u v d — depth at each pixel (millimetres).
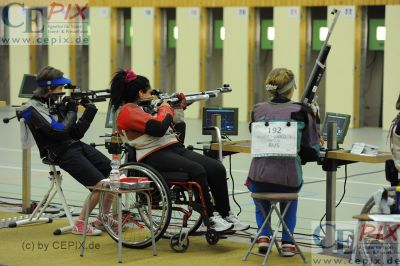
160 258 8047
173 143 8828
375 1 21250
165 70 24969
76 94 9422
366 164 15703
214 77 25000
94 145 9617
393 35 21047
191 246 8625
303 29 22391
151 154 8656
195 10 23875
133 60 25047
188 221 9789
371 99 23047
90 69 25578
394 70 21078
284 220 8156
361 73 22094
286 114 7875
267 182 7934
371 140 18953
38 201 11234
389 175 7543
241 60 23406
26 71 26406
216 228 8383
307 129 7910
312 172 14617
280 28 22656
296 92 22500
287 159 7898
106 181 8070
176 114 9180
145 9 24656
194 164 8492
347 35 21797
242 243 8789
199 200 8523
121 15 25438
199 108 24219
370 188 12734
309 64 22781
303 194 12109
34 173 14094
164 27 24891
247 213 10570
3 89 27406
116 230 8859
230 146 8953
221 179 8672
